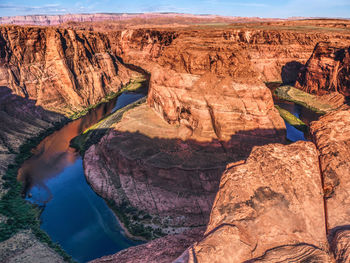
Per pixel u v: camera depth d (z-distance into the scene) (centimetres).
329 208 1025
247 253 915
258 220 1008
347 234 889
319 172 1163
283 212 1023
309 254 877
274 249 920
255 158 1224
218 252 908
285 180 1113
